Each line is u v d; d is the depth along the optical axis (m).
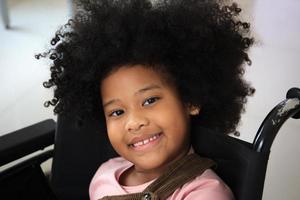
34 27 2.88
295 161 1.65
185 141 0.81
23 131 1.03
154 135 0.76
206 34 0.79
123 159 0.97
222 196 0.73
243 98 0.91
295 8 2.82
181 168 0.79
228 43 0.83
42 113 2.06
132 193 0.83
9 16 2.94
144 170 0.83
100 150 1.05
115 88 0.78
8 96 2.20
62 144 1.06
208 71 0.82
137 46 0.76
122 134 0.78
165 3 0.82
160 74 0.77
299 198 1.51
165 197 0.77
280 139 1.74
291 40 2.46
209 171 0.78
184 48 0.79
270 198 1.52
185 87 0.80
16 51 2.60
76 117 0.95
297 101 0.75
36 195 1.04
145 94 0.76
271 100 1.96
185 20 0.80
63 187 1.09
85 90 0.88
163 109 0.76
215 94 0.85
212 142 0.81
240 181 0.74
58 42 0.92
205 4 0.83
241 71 0.88
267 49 2.36
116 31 0.77
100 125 0.98
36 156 1.05
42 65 2.45
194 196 0.75
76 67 0.85
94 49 0.80
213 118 0.89
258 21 2.65
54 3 3.21
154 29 0.78
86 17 0.85
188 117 0.82
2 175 0.99
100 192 0.93
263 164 0.70
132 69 0.76
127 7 0.81
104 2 0.84
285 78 2.12
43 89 2.23
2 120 2.03
